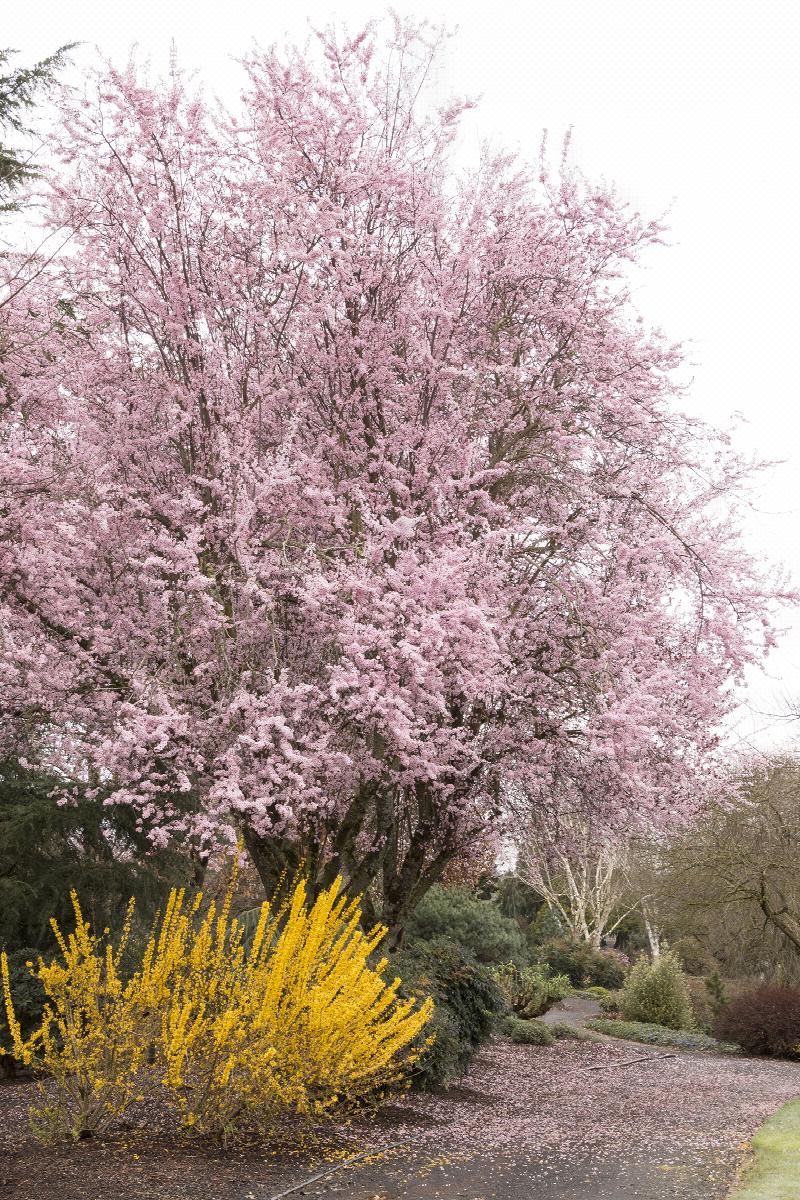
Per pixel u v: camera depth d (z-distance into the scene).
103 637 9.09
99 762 8.00
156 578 9.14
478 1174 6.78
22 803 11.00
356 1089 8.34
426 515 10.29
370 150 11.03
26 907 10.62
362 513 9.24
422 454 10.52
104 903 11.01
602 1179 6.71
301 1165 6.72
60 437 10.12
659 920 27.97
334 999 7.55
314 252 9.86
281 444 10.12
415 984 10.20
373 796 10.18
